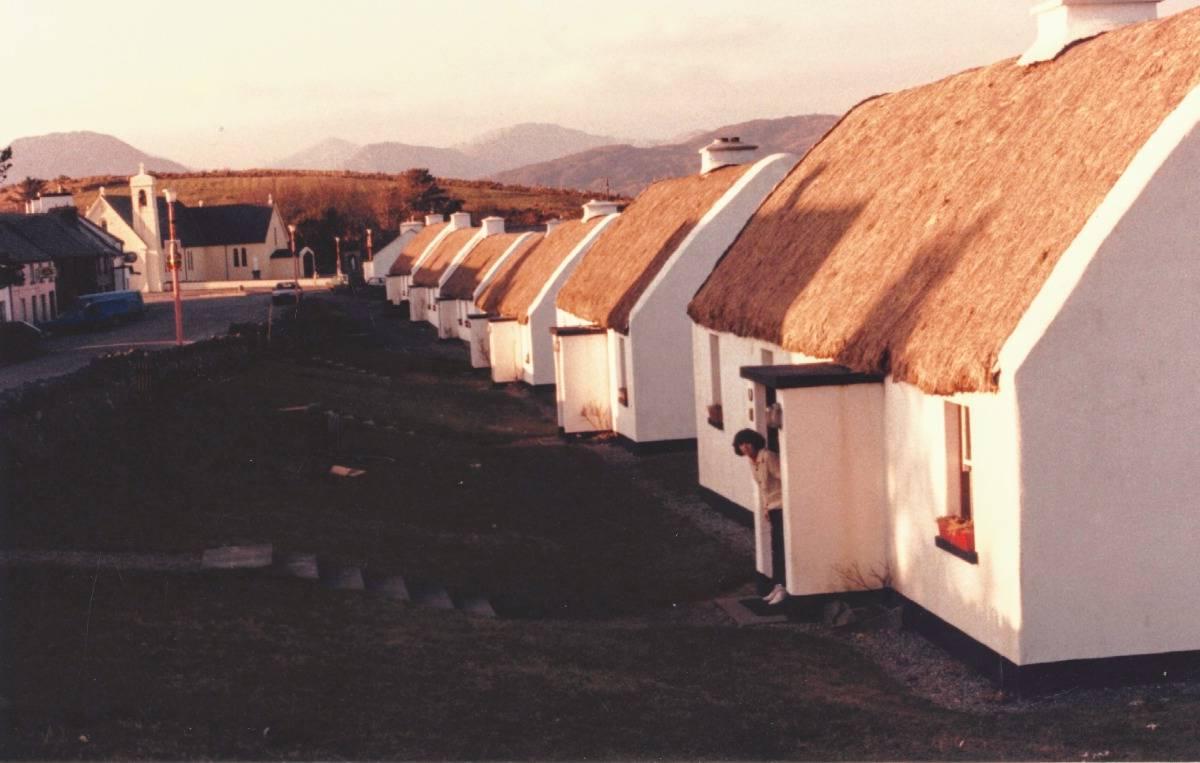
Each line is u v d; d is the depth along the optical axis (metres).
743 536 20.06
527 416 36.19
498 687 11.20
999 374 11.63
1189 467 11.67
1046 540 11.59
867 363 14.17
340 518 19.36
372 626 13.01
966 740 10.23
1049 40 15.70
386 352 56.59
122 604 12.66
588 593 16.92
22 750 8.57
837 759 9.77
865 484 14.66
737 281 20.56
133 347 53.06
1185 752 9.63
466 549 18.70
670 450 27.73
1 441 17.95
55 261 79.44
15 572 13.55
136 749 8.79
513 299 43.91
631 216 34.72
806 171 21.17
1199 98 11.62
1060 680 11.74
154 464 20.72
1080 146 12.90
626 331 27.77
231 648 11.57
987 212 13.67
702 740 10.15
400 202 144.62
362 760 9.14
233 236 129.88
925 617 13.80
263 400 30.78
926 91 18.72
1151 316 11.52
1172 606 11.77
